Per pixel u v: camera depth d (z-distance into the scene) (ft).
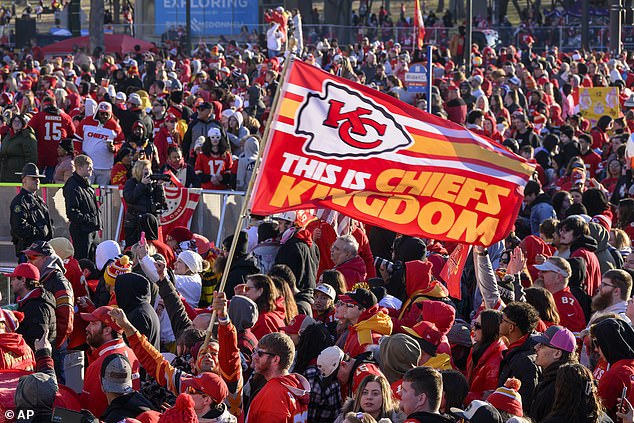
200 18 203.92
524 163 27.35
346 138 26.61
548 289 32.94
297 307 32.55
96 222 51.26
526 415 25.20
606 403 25.50
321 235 42.27
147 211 50.39
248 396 27.43
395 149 26.78
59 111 67.87
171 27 201.87
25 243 49.47
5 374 25.58
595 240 38.09
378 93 26.76
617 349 25.79
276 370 24.52
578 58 136.26
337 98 26.58
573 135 69.87
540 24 233.55
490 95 100.53
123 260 32.99
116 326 26.18
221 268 37.09
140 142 62.08
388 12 283.59
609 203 52.85
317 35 188.65
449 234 27.20
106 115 64.44
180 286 35.91
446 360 27.61
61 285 32.83
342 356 25.99
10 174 65.26
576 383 22.77
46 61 129.08
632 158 57.62
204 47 167.12
